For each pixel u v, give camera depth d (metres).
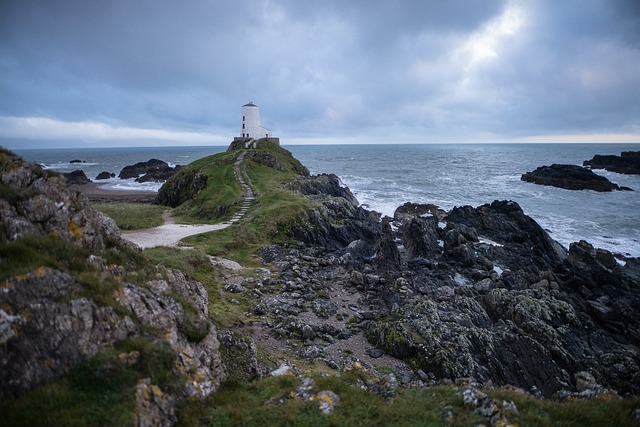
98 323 10.26
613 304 31.62
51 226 12.72
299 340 21.05
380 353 20.98
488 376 19.81
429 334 21.69
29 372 8.69
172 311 12.74
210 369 12.30
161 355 10.62
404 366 20.14
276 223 43.19
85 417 8.42
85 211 14.52
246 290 26.66
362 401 11.60
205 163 75.06
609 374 22.45
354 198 78.38
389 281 30.52
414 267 36.62
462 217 54.16
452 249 40.84
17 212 12.23
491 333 22.89
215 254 34.78
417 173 134.12
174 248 32.16
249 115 107.19
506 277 34.19
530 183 105.56
